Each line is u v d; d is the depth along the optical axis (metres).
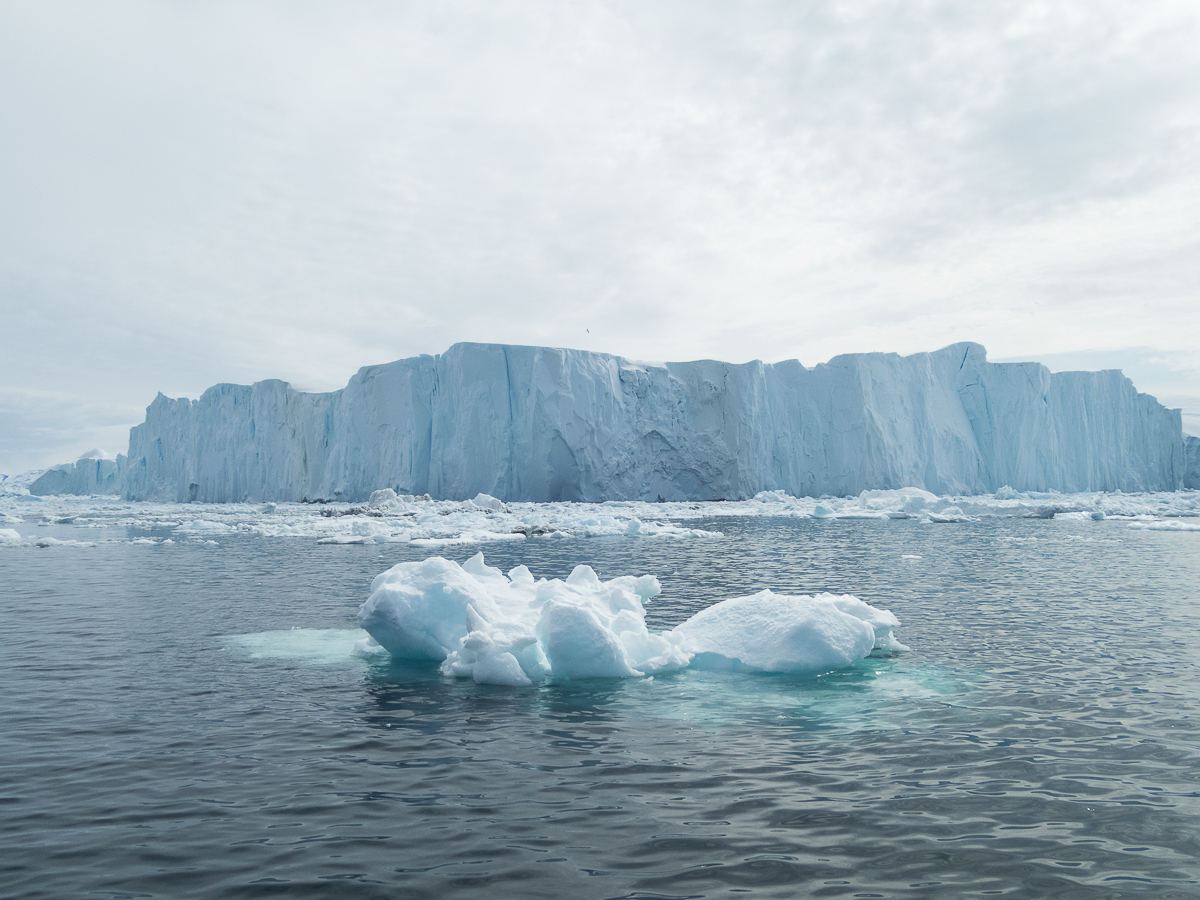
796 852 3.87
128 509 54.59
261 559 20.11
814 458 58.94
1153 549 21.89
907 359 60.62
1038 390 59.56
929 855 3.84
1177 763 5.16
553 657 7.79
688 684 7.50
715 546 23.31
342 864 3.73
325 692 7.16
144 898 3.40
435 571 8.90
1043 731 5.88
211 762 5.20
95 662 8.36
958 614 11.25
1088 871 3.68
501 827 4.16
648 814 4.35
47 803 4.48
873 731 5.93
